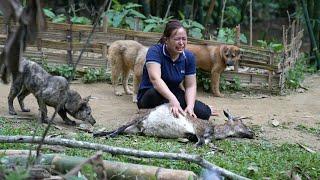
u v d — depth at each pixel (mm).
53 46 8016
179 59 5555
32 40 2732
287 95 8141
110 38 8164
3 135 4555
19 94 5934
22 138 4137
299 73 9023
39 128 5316
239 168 4363
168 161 4336
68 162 3836
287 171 4422
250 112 6906
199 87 8164
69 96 5508
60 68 7969
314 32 10945
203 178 3879
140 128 5340
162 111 5301
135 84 6984
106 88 7750
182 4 11188
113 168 3873
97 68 8172
